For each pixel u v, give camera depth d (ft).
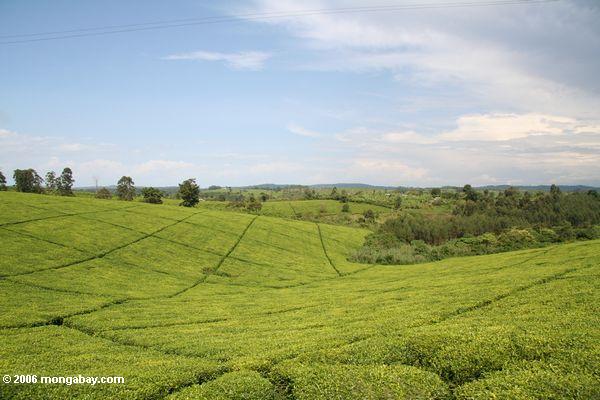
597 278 134.21
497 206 556.10
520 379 60.29
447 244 401.90
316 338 94.79
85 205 333.42
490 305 115.75
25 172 462.19
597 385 55.93
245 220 398.42
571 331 75.36
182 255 263.90
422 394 61.93
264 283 226.79
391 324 102.73
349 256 353.92
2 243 212.84
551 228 425.28
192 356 88.94
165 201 570.05
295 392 65.46
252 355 84.33
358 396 61.46
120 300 159.74
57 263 202.69
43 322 121.60
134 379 70.54
